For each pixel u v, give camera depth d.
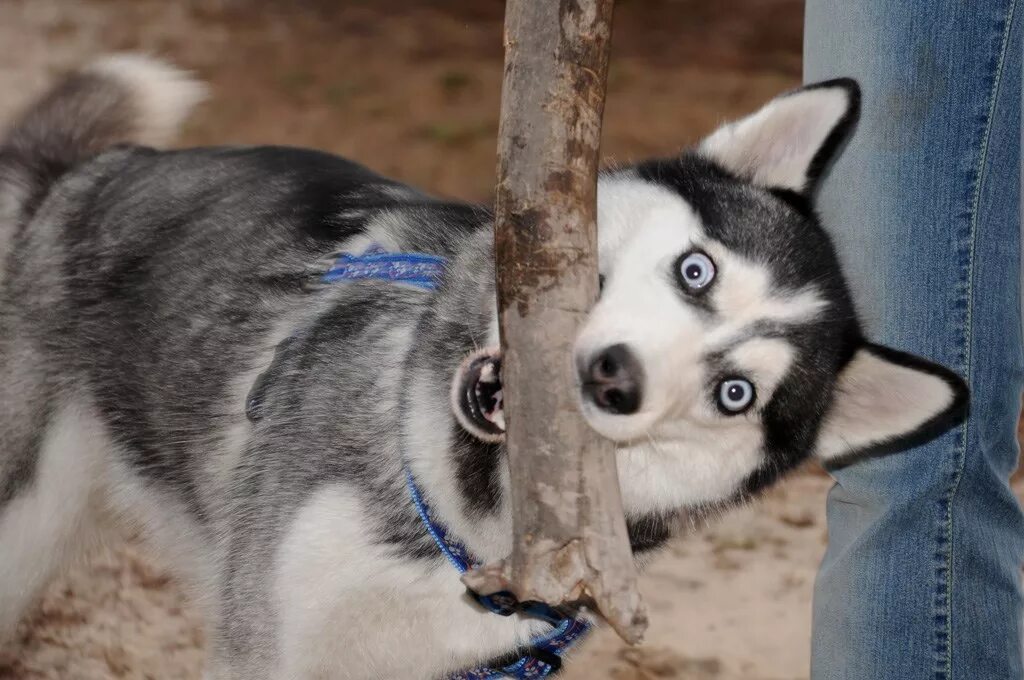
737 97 3.18
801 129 1.31
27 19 3.70
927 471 1.27
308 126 2.89
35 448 1.44
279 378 1.31
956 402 1.23
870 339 1.29
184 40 3.52
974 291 1.27
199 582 1.39
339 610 1.26
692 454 1.30
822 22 1.31
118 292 1.43
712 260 1.27
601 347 1.20
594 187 1.14
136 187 1.46
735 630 1.60
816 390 1.29
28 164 1.50
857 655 1.29
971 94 1.25
